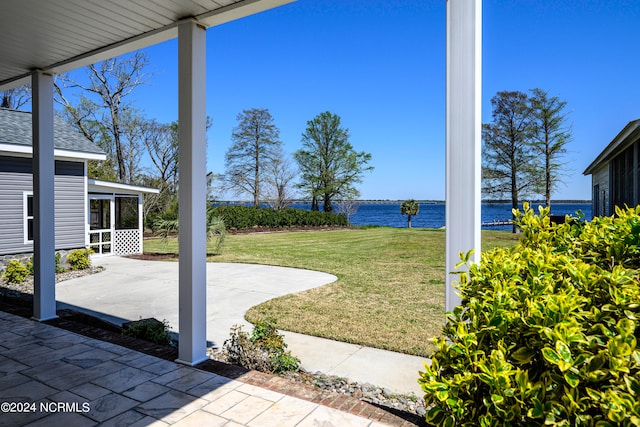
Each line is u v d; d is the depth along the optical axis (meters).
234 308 6.12
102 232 12.84
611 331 1.21
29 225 9.53
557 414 1.09
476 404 1.30
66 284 8.13
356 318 5.57
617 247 1.70
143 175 23.61
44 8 3.17
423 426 2.53
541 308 1.26
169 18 3.34
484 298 1.45
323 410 2.65
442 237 18.67
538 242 2.08
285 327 5.14
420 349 4.32
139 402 2.73
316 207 30.78
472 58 2.14
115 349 3.76
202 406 2.68
